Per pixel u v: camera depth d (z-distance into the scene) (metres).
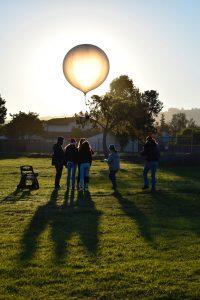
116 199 17.06
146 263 8.48
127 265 8.34
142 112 61.66
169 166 36.91
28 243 10.01
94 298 6.80
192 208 14.98
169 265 8.35
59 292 7.02
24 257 8.86
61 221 12.64
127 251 9.35
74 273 7.88
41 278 7.59
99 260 8.69
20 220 12.80
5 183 23.05
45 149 81.44
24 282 7.41
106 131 58.28
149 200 16.78
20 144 80.88
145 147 19.61
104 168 34.34
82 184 19.58
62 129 119.75
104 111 57.31
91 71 24.95
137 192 19.09
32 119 109.94
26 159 50.38
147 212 14.20
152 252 9.28
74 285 7.30
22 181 20.52
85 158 19.48
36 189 20.34
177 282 7.43
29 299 6.71
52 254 9.10
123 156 46.56
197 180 24.62
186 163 37.59
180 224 12.23
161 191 19.42
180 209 14.80
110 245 9.85
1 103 97.50
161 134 75.19
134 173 29.33
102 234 10.95
